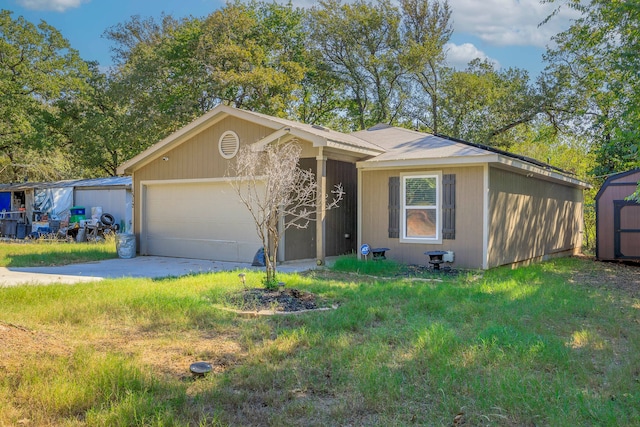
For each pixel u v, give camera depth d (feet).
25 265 36.78
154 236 45.85
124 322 17.79
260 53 85.56
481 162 32.40
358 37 94.22
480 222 33.17
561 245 49.26
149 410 10.21
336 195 43.11
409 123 97.30
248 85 81.41
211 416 10.30
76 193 71.15
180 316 18.44
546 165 42.16
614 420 10.16
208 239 42.11
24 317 17.51
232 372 12.98
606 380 12.78
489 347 14.89
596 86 55.01
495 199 34.35
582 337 16.76
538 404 10.88
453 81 85.20
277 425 9.93
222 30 85.20
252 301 21.36
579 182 50.34
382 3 94.07
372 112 99.50
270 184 25.13
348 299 22.44
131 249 43.65
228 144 40.40
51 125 94.22
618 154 56.85
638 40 34.53
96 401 10.71
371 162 36.78
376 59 92.38
